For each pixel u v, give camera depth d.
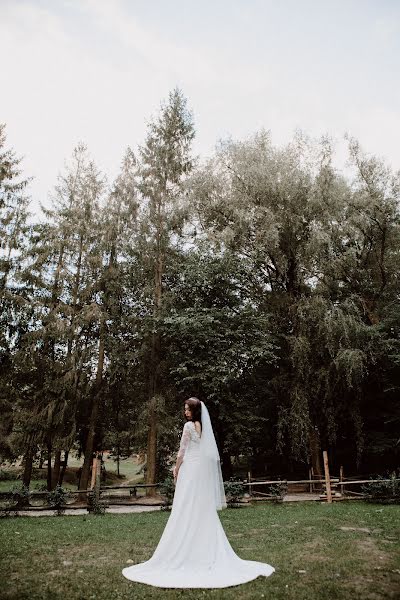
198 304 17.97
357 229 19.73
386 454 19.47
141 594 4.52
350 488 17.98
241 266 19.14
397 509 11.01
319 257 19.59
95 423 18.75
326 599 4.34
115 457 25.53
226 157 21.23
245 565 5.48
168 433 17.38
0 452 16.41
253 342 17.59
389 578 4.99
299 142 20.88
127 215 19.31
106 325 18.45
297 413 17.95
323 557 5.99
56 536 7.71
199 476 5.78
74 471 27.73
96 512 11.90
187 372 16.73
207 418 6.25
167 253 20.16
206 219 21.22
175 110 21.64
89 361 17.84
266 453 22.12
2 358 17.55
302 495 16.05
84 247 18.58
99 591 4.62
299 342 18.08
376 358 17.92
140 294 19.31
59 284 18.02
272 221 18.91
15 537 7.55
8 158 19.47
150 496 16.59
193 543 5.43
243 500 13.67
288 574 5.18
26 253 18.19
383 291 20.75
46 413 16.20
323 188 19.50
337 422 19.33
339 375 17.77
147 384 18.98
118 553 6.38
